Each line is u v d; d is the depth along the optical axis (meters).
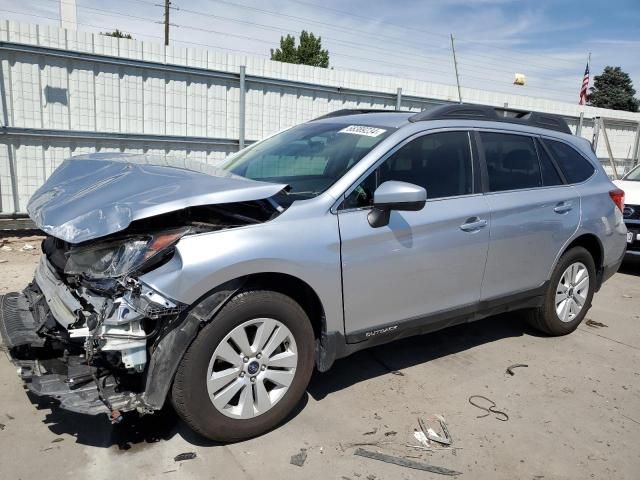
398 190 3.14
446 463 2.97
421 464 2.94
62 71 7.86
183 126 8.98
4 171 7.64
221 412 2.89
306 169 3.66
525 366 4.27
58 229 2.82
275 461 2.89
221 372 2.87
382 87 11.82
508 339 4.82
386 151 3.52
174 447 2.96
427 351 4.45
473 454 3.06
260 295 2.92
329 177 3.43
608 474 2.96
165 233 2.79
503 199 4.07
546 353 4.56
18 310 3.22
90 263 2.84
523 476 2.91
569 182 4.71
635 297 6.48
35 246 7.14
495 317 5.38
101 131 8.24
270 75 10.26
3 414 3.17
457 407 3.57
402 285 3.49
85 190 3.15
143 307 2.58
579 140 5.02
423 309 3.68
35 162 7.84
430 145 3.78
